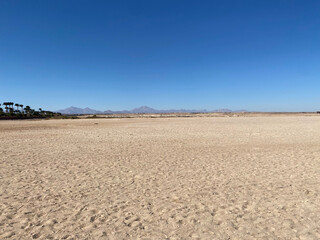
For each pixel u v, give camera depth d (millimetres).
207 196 6789
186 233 4816
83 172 9609
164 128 31375
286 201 6309
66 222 5359
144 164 10891
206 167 10156
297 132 23656
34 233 4902
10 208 6125
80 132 27438
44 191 7383
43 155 13320
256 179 8320
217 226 5078
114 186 7812
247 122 42906
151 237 4688
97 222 5348
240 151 13742
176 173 9281
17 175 9203
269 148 14555
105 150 14805
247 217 5457
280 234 4703
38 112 124562
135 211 5887
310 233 4707
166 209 5973
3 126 39219
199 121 48969
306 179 8195
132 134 24297
